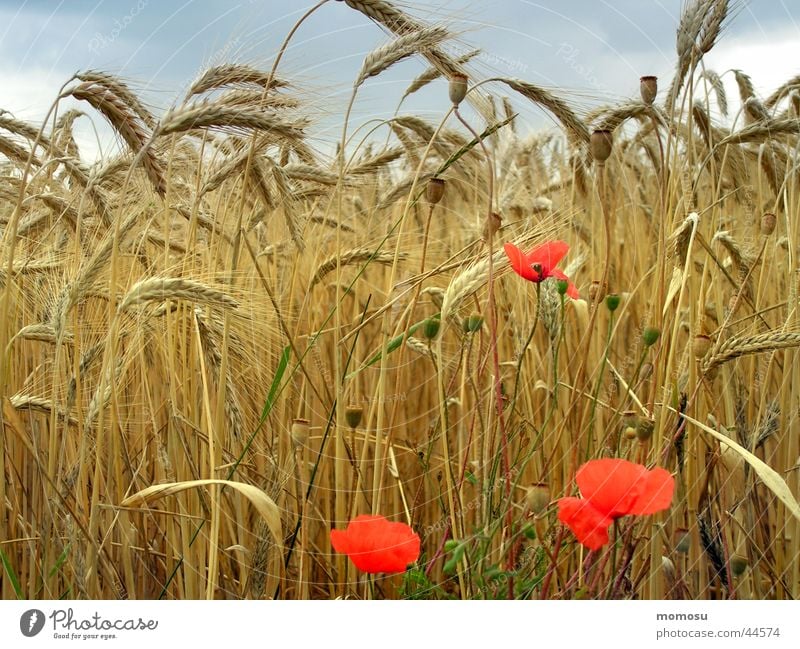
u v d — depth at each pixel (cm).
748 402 340
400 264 353
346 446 300
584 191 431
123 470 318
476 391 270
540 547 257
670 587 276
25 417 324
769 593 312
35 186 355
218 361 304
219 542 299
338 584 284
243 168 315
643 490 200
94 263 276
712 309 353
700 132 389
